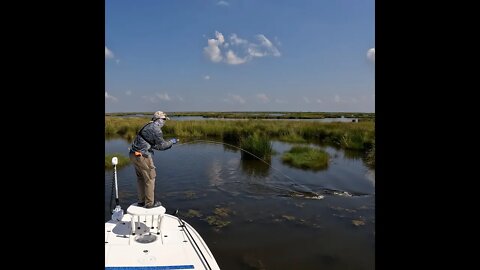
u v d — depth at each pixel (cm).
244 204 795
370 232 622
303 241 580
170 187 952
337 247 557
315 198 841
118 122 2731
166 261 329
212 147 1888
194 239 382
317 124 2378
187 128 2288
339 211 745
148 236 384
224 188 942
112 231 399
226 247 551
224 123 2456
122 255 338
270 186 964
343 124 2359
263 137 1448
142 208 391
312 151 1397
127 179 1018
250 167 1256
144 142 390
